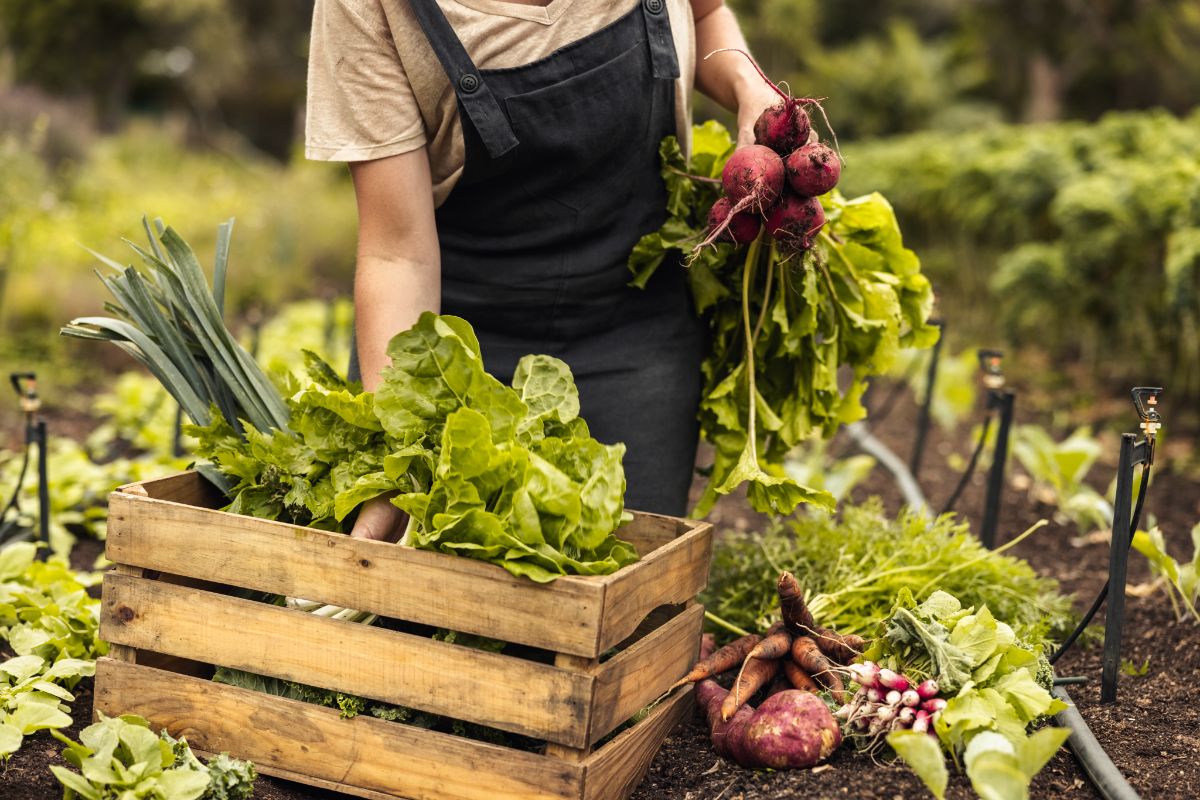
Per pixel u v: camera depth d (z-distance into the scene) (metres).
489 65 2.28
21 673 2.28
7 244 7.29
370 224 2.28
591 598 1.85
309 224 10.33
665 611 2.38
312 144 2.25
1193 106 14.21
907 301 2.78
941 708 2.05
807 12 15.06
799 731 2.06
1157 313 5.77
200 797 1.93
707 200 2.62
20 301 7.01
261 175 13.39
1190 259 4.89
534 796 1.91
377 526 2.12
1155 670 2.68
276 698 2.06
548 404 2.13
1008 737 1.97
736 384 2.63
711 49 2.66
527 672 1.90
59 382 6.40
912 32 15.90
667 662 2.19
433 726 2.05
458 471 1.91
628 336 2.63
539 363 2.17
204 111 19.78
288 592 2.04
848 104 14.61
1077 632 2.53
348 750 2.02
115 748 1.98
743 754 2.11
